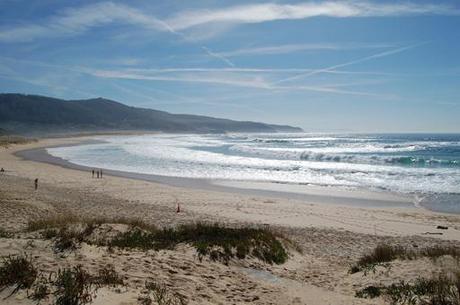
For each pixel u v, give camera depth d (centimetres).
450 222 1923
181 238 1091
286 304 683
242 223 1733
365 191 2808
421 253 1048
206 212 2019
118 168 4162
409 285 791
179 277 718
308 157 5062
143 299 523
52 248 779
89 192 2555
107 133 19288
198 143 9669
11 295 482
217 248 992
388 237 1584
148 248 955
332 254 1273
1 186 2300
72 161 4944
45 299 479
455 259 951
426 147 6962
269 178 3422
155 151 6612
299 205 2291
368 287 825
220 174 3681
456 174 3453
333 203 2425
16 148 7544
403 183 3092
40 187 2555
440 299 697
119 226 1176
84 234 1078
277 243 1124
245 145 8219
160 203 2256
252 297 691
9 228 1287
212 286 712
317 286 859
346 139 12256
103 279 579
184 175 3628
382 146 7412
